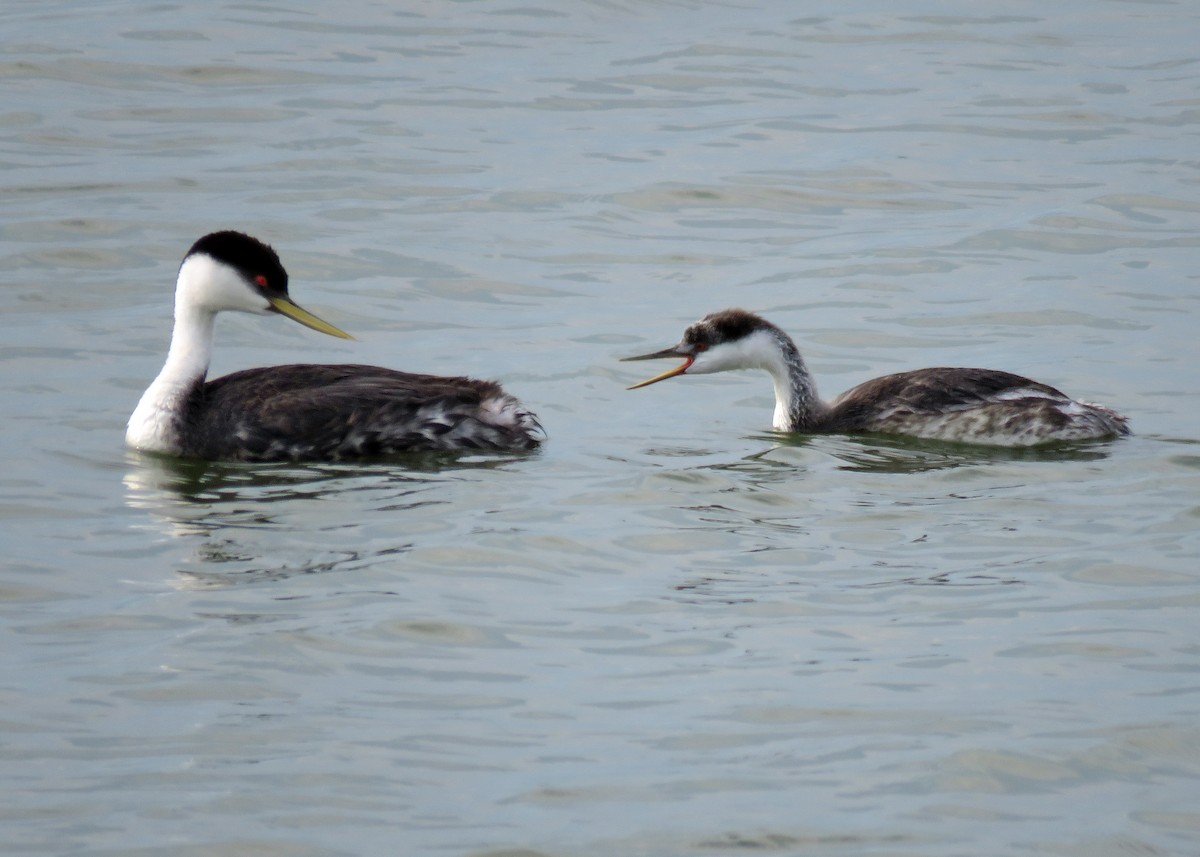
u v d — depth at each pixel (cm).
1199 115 2688
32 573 1237
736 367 1670
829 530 1333
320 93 2752
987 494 1417
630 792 956
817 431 1655
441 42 3027
